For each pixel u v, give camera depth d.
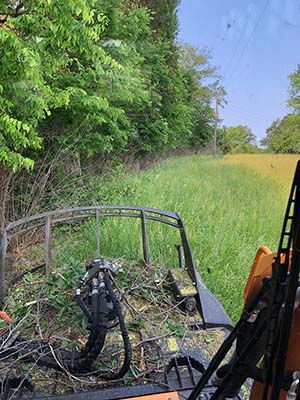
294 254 0.79
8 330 2.43
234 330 0.99
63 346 2.29
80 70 5.80
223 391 0.99
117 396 1.93
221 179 5.29
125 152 10.02
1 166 5.12
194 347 2.41
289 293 0.80
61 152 6.32
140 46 9.55
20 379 2.01
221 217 4.95
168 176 8.90
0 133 3.96
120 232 4.83
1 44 3.54
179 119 12.24
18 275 3.34
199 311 2.81
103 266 2.50
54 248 4.57
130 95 6.91
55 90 5.28
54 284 2.83
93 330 2.05
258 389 1.11
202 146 10.38
